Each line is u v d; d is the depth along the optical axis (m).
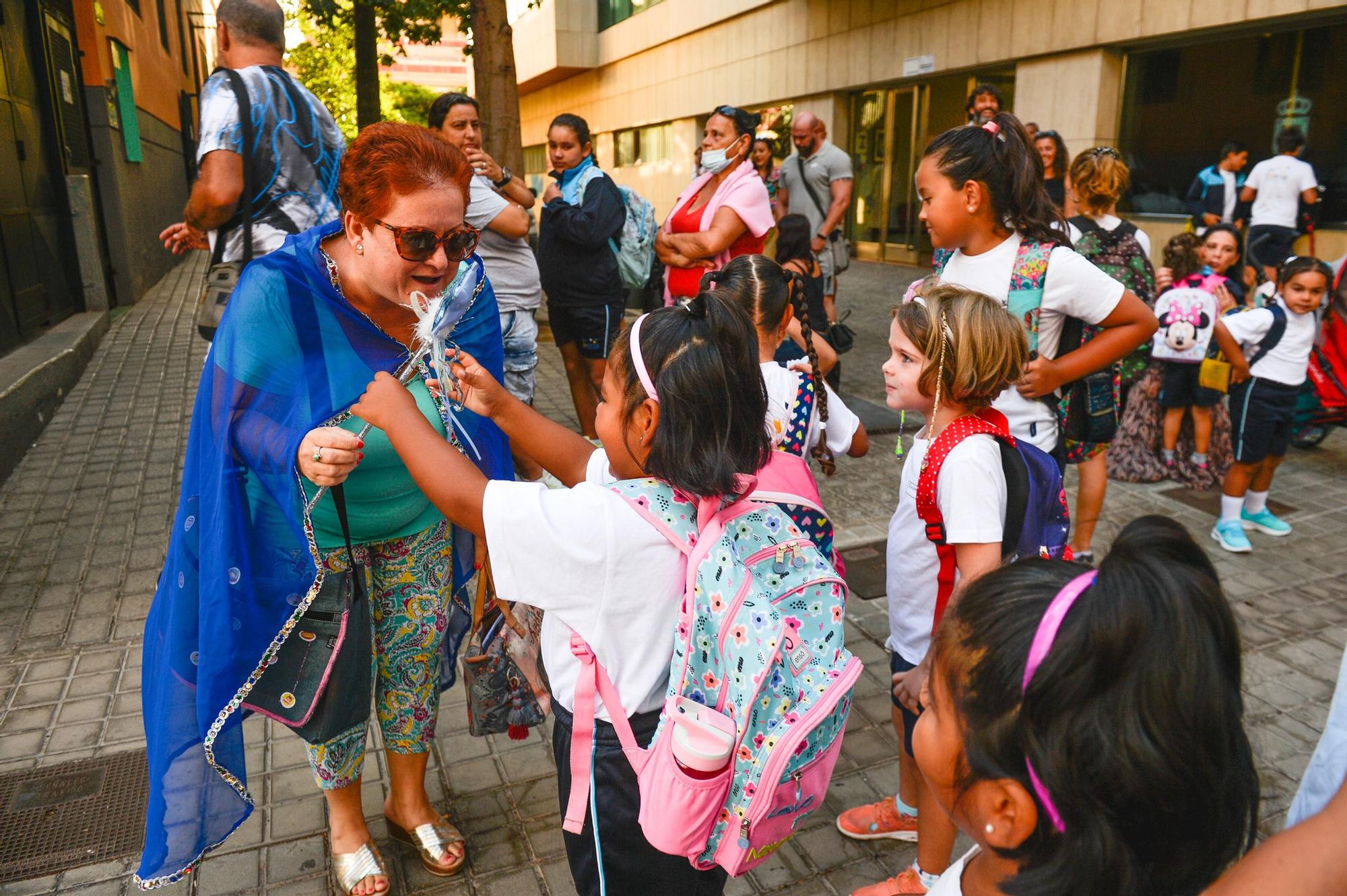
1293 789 2.62
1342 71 8.59
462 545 2.30
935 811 2.05
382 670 2.21
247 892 2.28
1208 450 5.10
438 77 66.38
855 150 15.66
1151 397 5.19
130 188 11.55
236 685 1.87
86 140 10.20
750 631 1.33
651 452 1.38
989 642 0.81
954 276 2.59
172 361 8.03
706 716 1.34
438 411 2.01
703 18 18.56
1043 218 2.49
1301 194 8.09
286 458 1.73
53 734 2.89
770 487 1.69
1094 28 10.45
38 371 6.03
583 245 5.02
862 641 3.53
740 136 4.48
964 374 1.83
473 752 2.85
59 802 2.59
